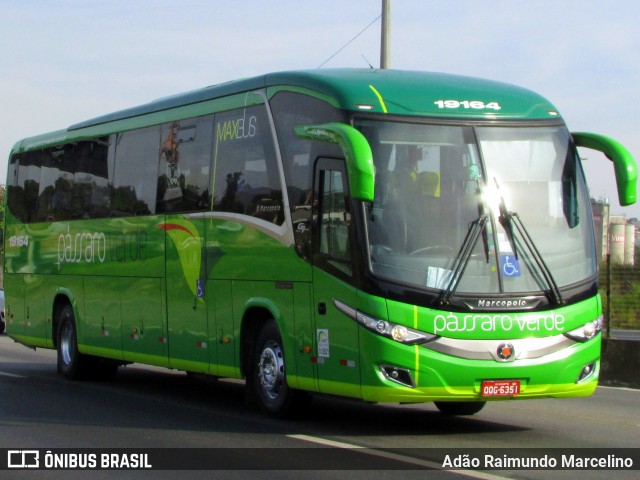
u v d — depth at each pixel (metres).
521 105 11.20
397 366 10.05
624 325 21.23
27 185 18.97
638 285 21.38
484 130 10.84
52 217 17.84
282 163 11.69
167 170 14.33
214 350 12.99
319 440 10.60
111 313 15.78
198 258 13.36
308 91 11.31
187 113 13.95
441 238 10.36
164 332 14.23
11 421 12.27
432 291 10.17
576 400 14.61
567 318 10.54
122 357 15.45
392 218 10.35
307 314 11.14
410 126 10.63
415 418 12.39
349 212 10.48
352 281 10.38
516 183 10.74
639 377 17.45
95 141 16.58
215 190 13.06
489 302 10.27
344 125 10.26
